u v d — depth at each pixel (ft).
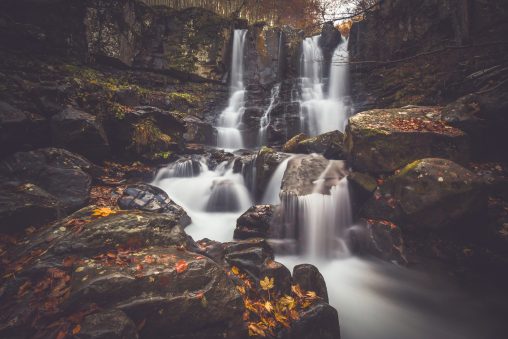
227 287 10.64
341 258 17.98
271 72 50.88
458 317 13.91
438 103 31.07
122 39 40.01
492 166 19.44
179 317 9.58
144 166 28.19
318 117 43.14
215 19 49.73
